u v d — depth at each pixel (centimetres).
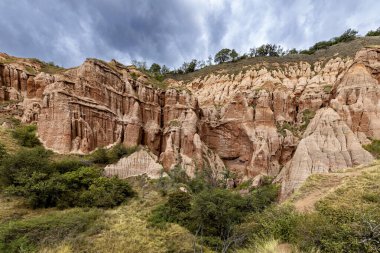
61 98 4159
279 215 1644
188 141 5178
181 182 4094
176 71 10075
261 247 1248
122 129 4912
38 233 1956
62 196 2919
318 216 1380
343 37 7619
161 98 6038
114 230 2195
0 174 2977
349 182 1952
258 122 5466
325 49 7144
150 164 4319
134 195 3456
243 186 4678
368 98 4209
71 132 4075
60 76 4409
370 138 3906
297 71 6588
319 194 2009
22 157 3198
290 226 1380
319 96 5516
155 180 3994
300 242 1204
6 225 2038
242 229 1873
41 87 5256
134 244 1969
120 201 3172
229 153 5747
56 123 4056
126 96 5256
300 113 5634
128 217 2597
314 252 1107
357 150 3562
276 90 5906
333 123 4025
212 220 2467
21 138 3947
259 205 2981
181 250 1941
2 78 5216
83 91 4456
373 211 1280
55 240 1905
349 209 1433
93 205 2941
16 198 2788
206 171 4741
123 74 5675
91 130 4322
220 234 2333
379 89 4256
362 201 1552
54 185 2873
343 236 1104
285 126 5422
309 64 6694
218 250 1955
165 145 5362
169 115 5734
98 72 4841
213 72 8006
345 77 4688
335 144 3762
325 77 5872
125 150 4503
